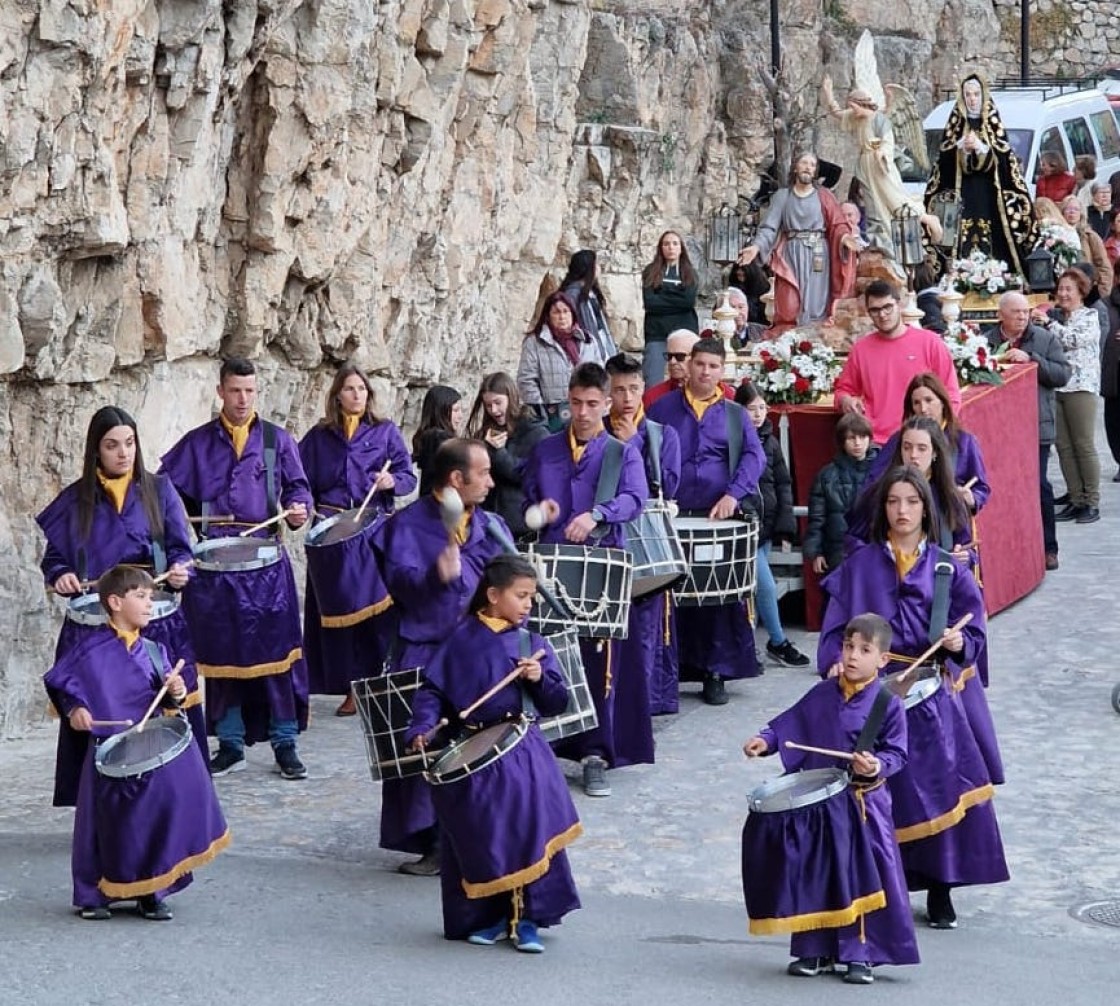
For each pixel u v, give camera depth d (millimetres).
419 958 8641
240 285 15211
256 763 12180
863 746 8461
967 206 22641
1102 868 10297
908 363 14852
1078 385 19219
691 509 13469
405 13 16578
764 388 15500
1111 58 41719
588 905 9641
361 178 16062
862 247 18453
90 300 13367
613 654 11492
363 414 13180
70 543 10516
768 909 8367
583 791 11539
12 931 8945
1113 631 15375
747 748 8727
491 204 19266
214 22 13844
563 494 11414
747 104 29922
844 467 14508
